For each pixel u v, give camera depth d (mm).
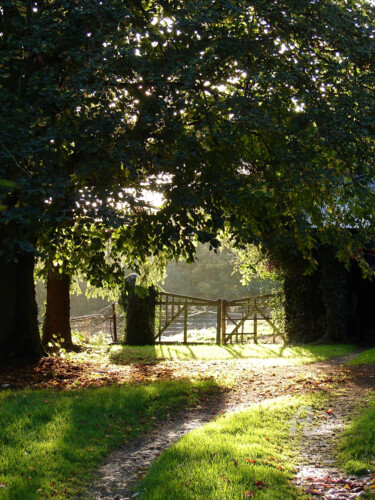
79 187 8109
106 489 4672
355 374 9680
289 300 17625
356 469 5047
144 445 5980
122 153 7312
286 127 8211
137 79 7738
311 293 17062
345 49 8562
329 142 7930
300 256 16938
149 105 7527
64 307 16125
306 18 8539
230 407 7895
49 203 7285
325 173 8242
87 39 7055
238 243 8078
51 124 7305
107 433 6172
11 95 6566
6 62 7125
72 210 7070
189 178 8141
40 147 6414
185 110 8430
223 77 8203
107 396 7648
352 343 15898
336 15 8641
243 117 7562
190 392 8469
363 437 5773
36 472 4785
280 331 18266
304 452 5738
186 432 6512
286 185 8219
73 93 6895
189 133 8297
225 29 7758
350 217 10578
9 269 11023
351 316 16812
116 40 7094
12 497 4180
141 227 8734
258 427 6496
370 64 8805
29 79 6773
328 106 8234
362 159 9148
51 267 11641
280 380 9820
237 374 10656
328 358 12766
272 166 8750
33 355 11219
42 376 9797
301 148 8211
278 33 8406
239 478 4641
